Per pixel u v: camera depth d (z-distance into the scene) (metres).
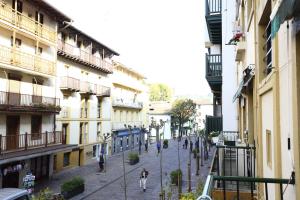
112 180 27.22
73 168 32.59
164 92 96.75
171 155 44.88
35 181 25.48
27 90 24.06
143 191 23.47
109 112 42.03
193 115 64.19
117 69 45.97
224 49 20.16
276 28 3.60
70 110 31.75
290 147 4.42
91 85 35.19
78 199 20.89
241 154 10.70
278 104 5.21
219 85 23.45
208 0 21.17
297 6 3.04
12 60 21.61
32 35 23.78
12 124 23.14
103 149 37.16
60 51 29.06
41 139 25.48
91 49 35.84
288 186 4.57
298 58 4.04
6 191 10.84
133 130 53.41
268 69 7.10
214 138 19.00
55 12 26.30
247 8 10.87
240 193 7.29
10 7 21.70
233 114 19.91
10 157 19.62
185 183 24.66
